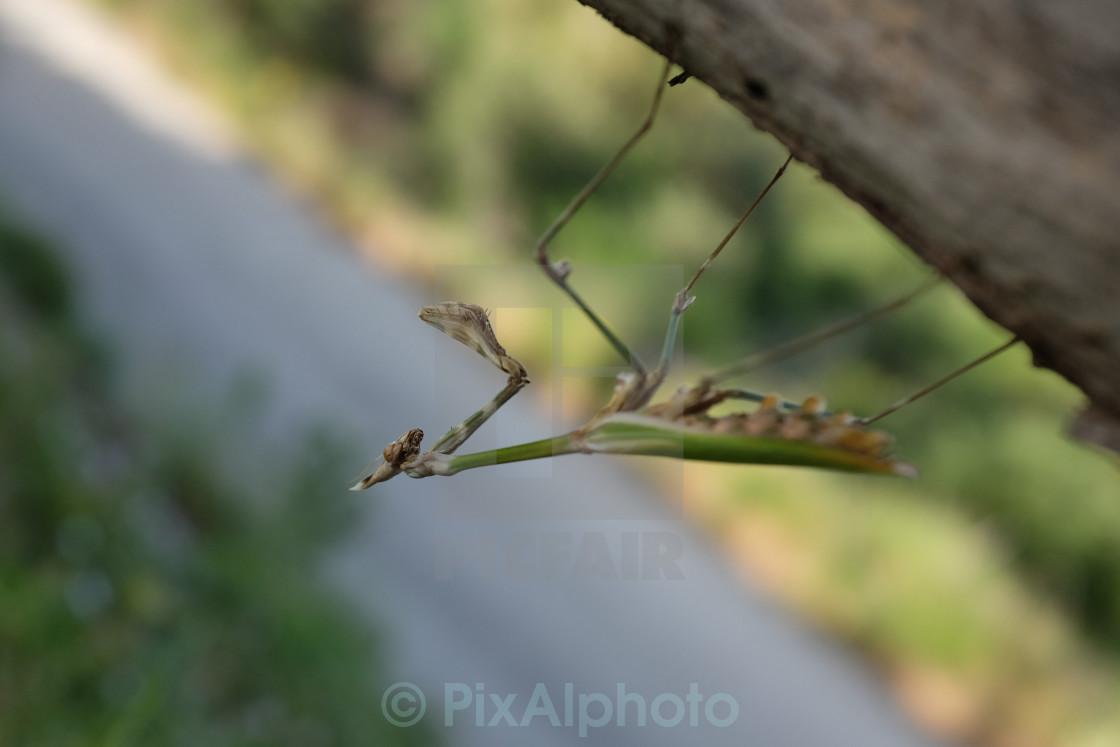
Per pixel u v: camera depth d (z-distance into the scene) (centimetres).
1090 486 1430
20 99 1811
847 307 1641
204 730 501
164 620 561
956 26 95
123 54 2127
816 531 1307
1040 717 1216
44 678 438
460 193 1862
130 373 948
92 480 689
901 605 1255
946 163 98
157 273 1377
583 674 896
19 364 746
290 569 723
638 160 1738
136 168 1725
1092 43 90
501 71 1767
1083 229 93
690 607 1100
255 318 1360
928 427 1537
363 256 1761
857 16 99
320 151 1961
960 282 106
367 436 1132
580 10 1783
